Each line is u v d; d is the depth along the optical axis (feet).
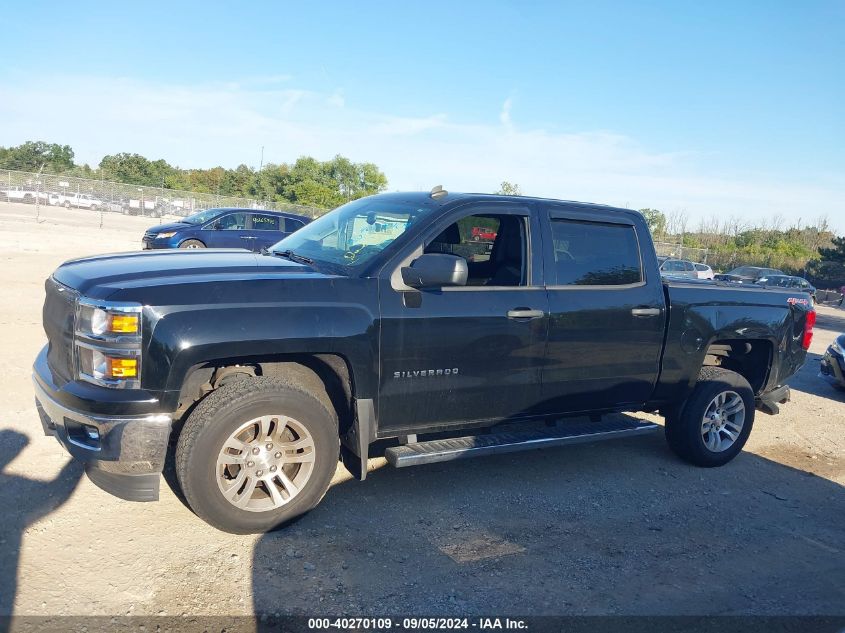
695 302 16.97
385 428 13.25
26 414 16.62
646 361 16.33
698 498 15.99
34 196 140.26
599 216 15.93
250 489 11.81
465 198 14.38
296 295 12.01
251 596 10.34
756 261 149.18
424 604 10.55
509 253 15.30
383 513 13.60
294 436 12.37
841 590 12.18
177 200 148.05
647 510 15.02
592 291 15.39
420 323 13.05
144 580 10.50
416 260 12.73
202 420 11.25
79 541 11.44
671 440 18.07
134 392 10.77
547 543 13.01
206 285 11.44
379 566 11.56
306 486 12.30
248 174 240.94
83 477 13.70
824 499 16.74
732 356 19.77
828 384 32.04
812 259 148.77
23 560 10.71
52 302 12.47
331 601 10.41
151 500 11.15
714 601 11.43
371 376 12.67
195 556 11.32
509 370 14.29
